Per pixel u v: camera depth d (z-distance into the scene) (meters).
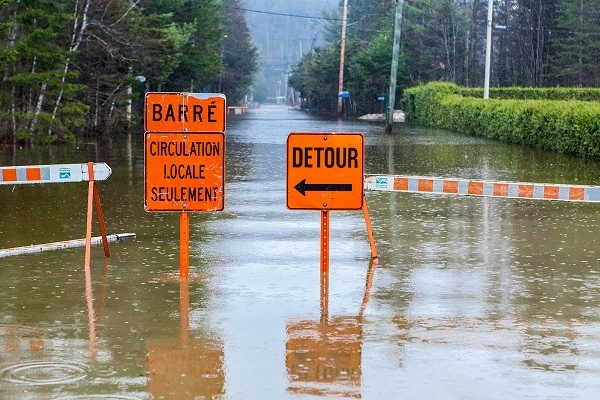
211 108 14.36
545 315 11.90
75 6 54.75
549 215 22.02
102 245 17.42
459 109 69.38
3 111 48.94
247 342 10.51
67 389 8.82
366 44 143.88
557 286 13.77
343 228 19.81
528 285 13.83
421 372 9.41
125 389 8.84
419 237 18.61
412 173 33.00
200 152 14.34
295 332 10.97
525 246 17.52
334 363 9.71
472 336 10.81
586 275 14.66
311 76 156.25
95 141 53.25
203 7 88.75
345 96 120.69
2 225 19.92
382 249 17.12
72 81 57.94
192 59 87.88
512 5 122.56
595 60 104.38
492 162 38.62
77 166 15.64
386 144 52.94
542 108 48.28
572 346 10.42
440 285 13.80
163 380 9.11
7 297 12.78
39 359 9.80
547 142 47.31
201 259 15.96
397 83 121.38
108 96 61.62
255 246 17.36
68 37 55.09
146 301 12.59
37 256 16.17
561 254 16.66
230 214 21.89
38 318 11.59
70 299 12.67
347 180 14.77
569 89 85.81
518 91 87.00
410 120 95.12
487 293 13.23
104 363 9.66
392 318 11.68
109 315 11.76
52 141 49.38
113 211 22.30
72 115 52.69
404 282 14.02
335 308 12.23
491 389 8.90
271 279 14.20
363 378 9.21
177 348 10.24
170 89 89.25
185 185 14.33
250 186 28.47
